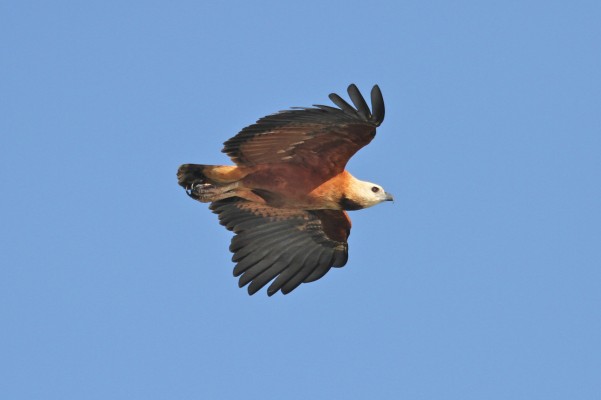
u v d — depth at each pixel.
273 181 15.66
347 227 16.77
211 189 15.77
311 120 14.66
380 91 14.40
